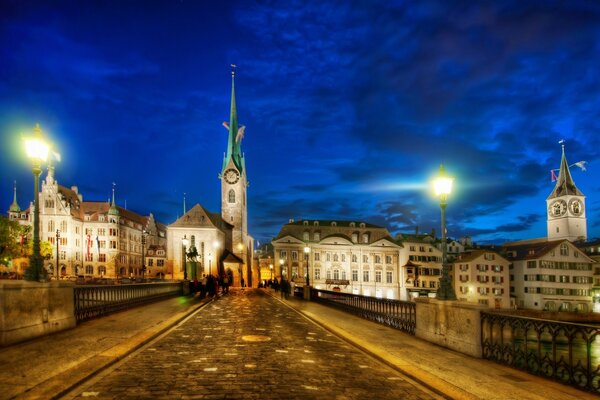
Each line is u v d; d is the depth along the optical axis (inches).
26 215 4367.6
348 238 4128.9
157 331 561.3
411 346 514.3
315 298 1368.1
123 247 4749.0
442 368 398.3
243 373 364.8
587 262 3782.0
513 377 370.3
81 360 380.8
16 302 455.5
